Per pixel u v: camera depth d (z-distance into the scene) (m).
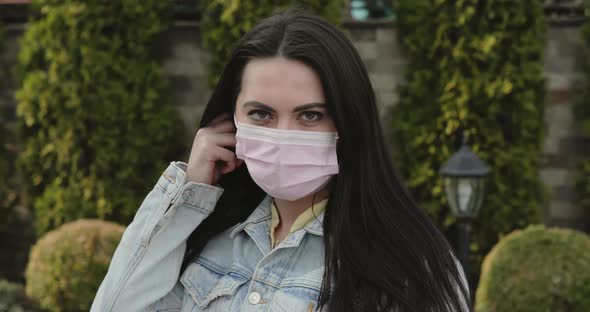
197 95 5.57
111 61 5.20
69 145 5.24
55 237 4.09
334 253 1.28
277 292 1.31
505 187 5.16
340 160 1.29
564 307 3.55
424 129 5.23
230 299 1.35
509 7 5.09
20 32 5.62
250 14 5.06
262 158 1.27
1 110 5.60
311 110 1.24
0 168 5.50
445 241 1.35
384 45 5.50
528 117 5.18
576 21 5.45
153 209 1.41
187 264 1.47
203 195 1.42
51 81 5.22
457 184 3.79
